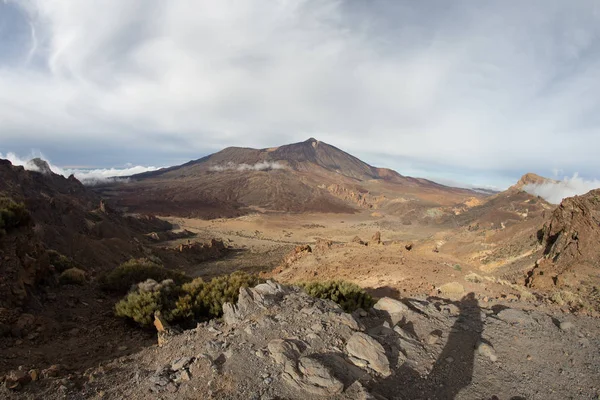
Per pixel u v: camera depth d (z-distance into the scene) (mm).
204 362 6297
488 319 9789
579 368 7172
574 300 12578
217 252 84188
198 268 63406
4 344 8336
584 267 18812
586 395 6273
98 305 12906
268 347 6641
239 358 6367
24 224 13484
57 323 10422
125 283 15570
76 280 14641
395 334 8023
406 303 10742
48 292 12547
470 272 22109
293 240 128125
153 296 11891
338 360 6375
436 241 60875
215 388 5508
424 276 20594
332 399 5336
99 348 8992
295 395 5383
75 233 48438
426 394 6000
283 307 9109
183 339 7961
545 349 7957
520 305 11914
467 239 53125
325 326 7680
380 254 31922
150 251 60406
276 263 62531
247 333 7391
